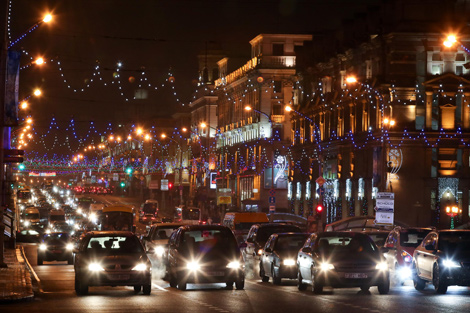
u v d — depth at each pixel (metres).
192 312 32.84
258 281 55.12
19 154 62.66
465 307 34.91
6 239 101.19
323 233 44.94
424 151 116.62
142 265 42.72
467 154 117.94
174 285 48.44
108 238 44.31
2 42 55.97
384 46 118.12
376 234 63.09
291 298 39.94
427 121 116.19
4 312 32.94
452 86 115.56
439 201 117.38
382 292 43.06
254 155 181.88
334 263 42.53
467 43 116.00
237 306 35.50
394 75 116.06
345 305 35.97
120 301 38.28
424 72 116.31
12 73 56.53
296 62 163.12
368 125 122.94
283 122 177.38
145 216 178.38
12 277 51.69
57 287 48.44
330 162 140.88
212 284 51.50
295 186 161.50
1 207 61.41
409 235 54.19
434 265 43.81
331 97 138.50
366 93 121.62
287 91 178.12
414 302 37.56
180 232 48.34
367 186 123.88
